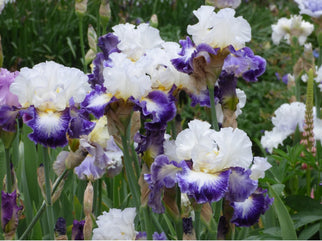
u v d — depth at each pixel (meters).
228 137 0.91
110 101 0.95
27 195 1.21
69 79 0.99
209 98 1.07
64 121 0.97
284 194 1.44
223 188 0.89
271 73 2.96
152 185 0.93
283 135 1.63
